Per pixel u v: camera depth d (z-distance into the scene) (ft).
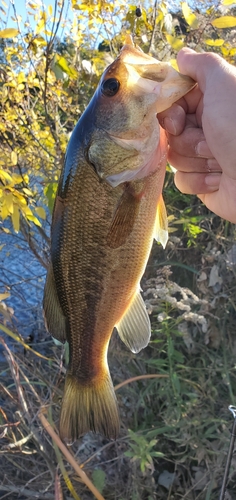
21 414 1.74
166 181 1.85
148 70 0.90
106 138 0.91
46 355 2.25
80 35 1.77
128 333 1.04
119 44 1.76
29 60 1.69
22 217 1.79
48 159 1.92
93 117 0.93
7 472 1.91
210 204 1.14
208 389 1.65
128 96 0.89
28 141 1.84
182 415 1.56
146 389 1.74
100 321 1.04
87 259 0.99
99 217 0.95
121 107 0.90
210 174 1.08
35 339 2.46
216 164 1.04
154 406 1.81
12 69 1.79
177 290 1.56
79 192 0.96
